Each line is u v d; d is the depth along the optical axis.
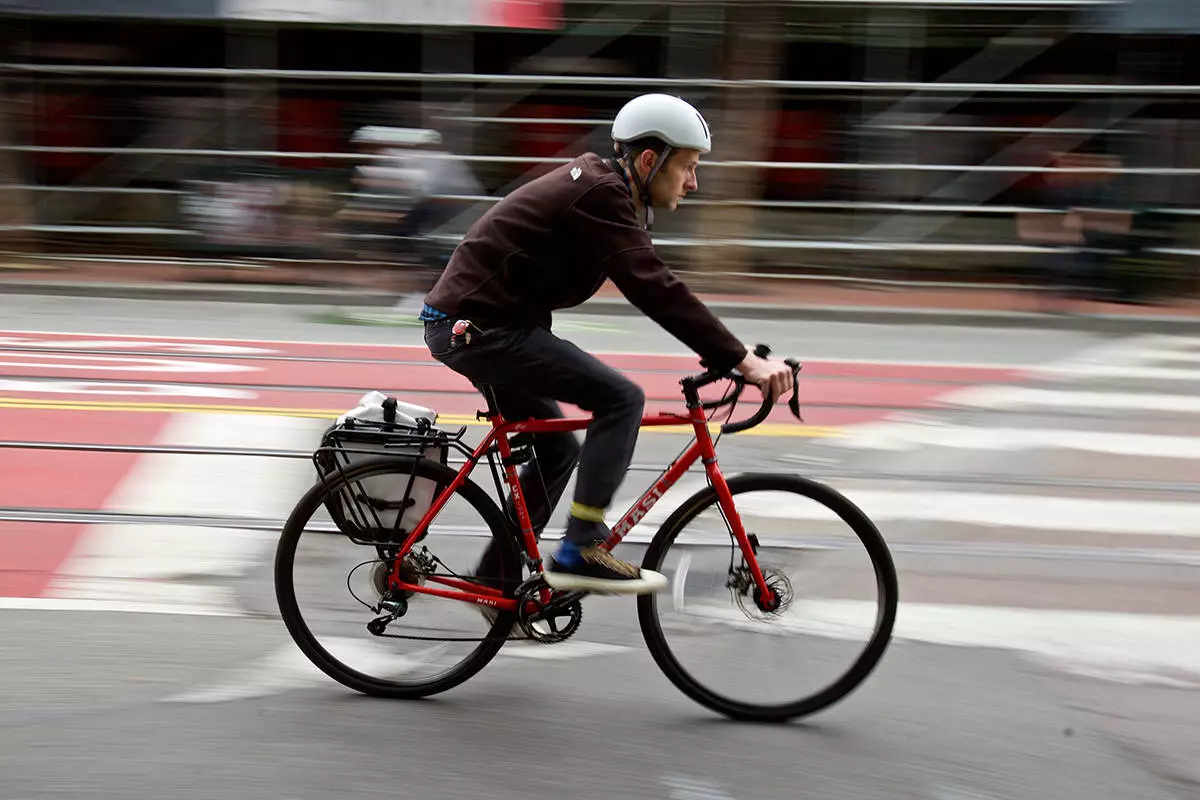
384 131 15.73
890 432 8.31
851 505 4.19
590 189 3.87
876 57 16.33
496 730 4.06
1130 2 15.46
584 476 4.08
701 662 4.20
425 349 11.08
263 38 16.70
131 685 4.28
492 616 4.29
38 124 16.72
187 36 16.83
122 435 7.62
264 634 4.77
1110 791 3.76
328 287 15.19
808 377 10.29
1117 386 10.17
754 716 4.19
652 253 3.86
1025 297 15.64
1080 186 15.81
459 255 4.07
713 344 3.84
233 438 7.62
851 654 4.19
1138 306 15.08
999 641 4.93
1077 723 4.22
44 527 5.90
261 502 6.39
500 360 4.01
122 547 5.67
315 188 15.90
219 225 15.95
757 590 4.19
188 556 5.58
